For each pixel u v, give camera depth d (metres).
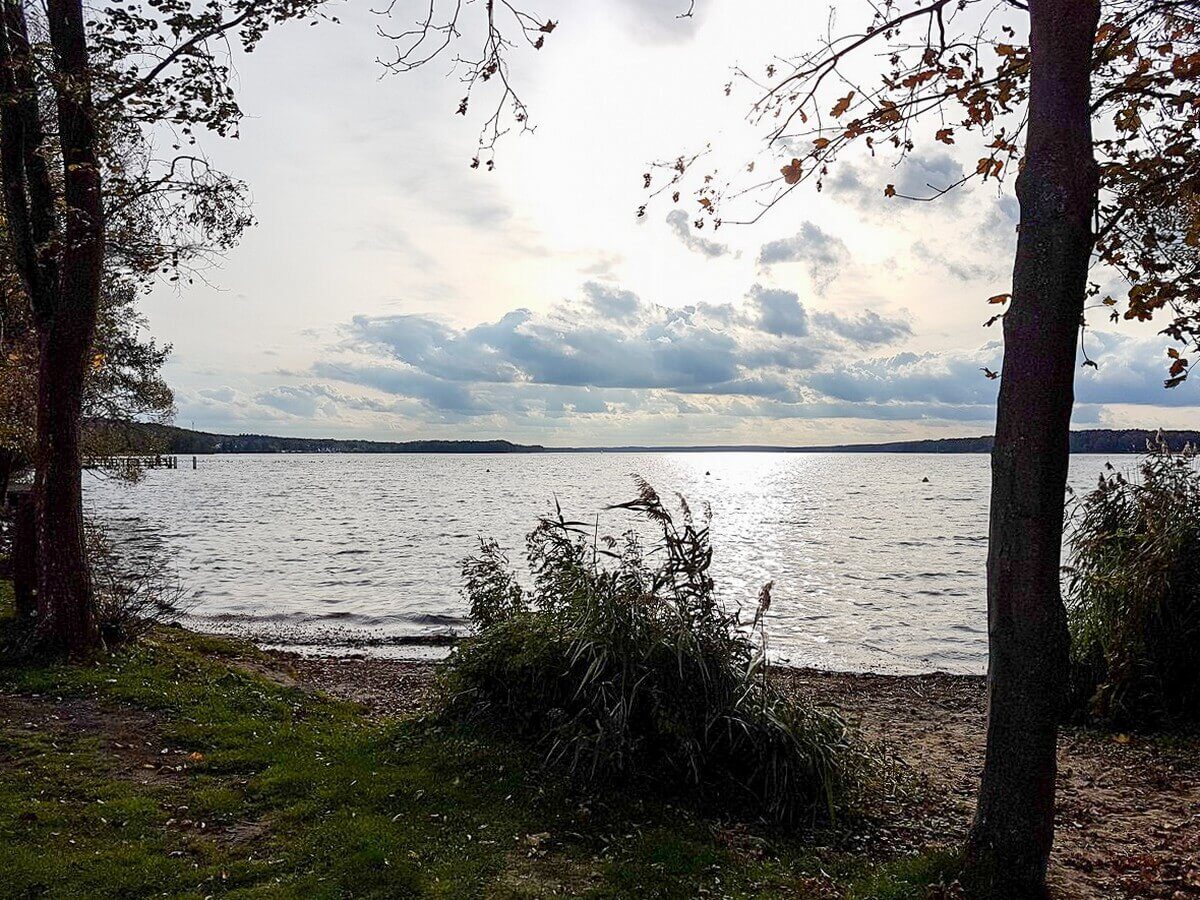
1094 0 4.91
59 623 10.09
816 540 45.25
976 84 6.32
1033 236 4.98
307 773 7.13
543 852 5.85
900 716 12.28
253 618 22.34
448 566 33.53
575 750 7.06
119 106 10.34
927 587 28.73
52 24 10.26
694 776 6.96
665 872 5.65
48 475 10.18
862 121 6.18
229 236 12.12
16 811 6.12
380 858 5.62
